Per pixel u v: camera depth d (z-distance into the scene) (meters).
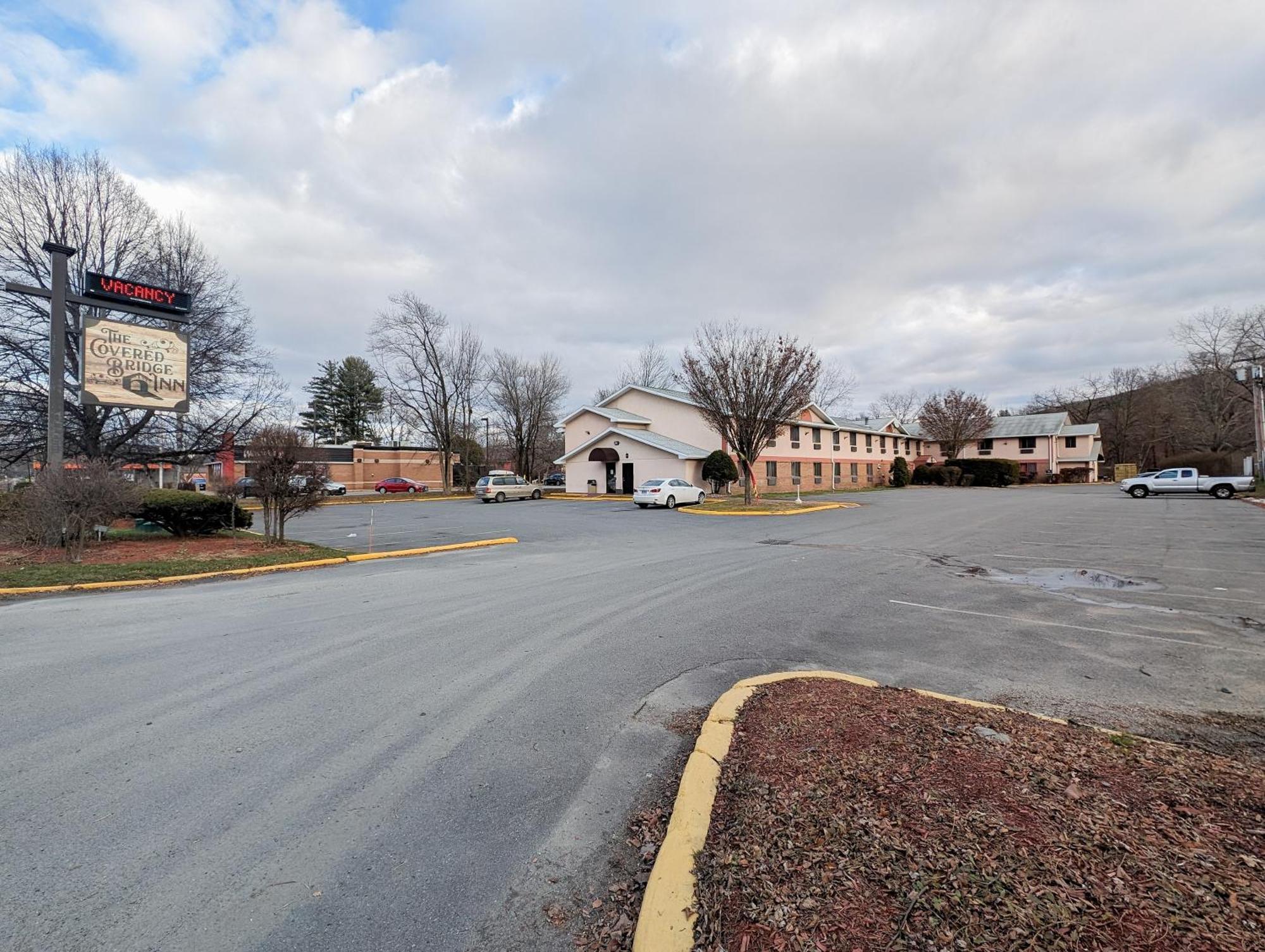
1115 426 66.38
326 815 2.92
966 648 5.50
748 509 23.41
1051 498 30.00
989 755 2.97
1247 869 2.06
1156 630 6.07
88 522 11.02
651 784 3.20
